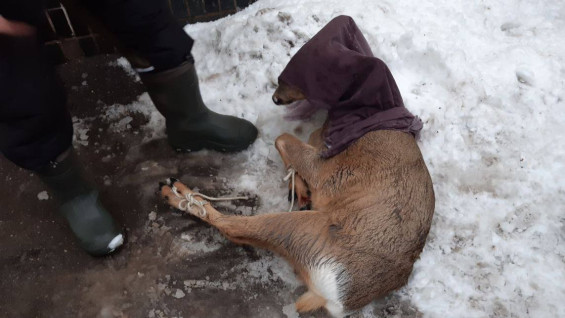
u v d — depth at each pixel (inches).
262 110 125.5
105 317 96.1
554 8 142.0
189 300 98.3
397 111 102.3
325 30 104.8
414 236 88.7
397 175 93.7
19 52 66.1
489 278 98.7
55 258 103.6
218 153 120.6
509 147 116.9
